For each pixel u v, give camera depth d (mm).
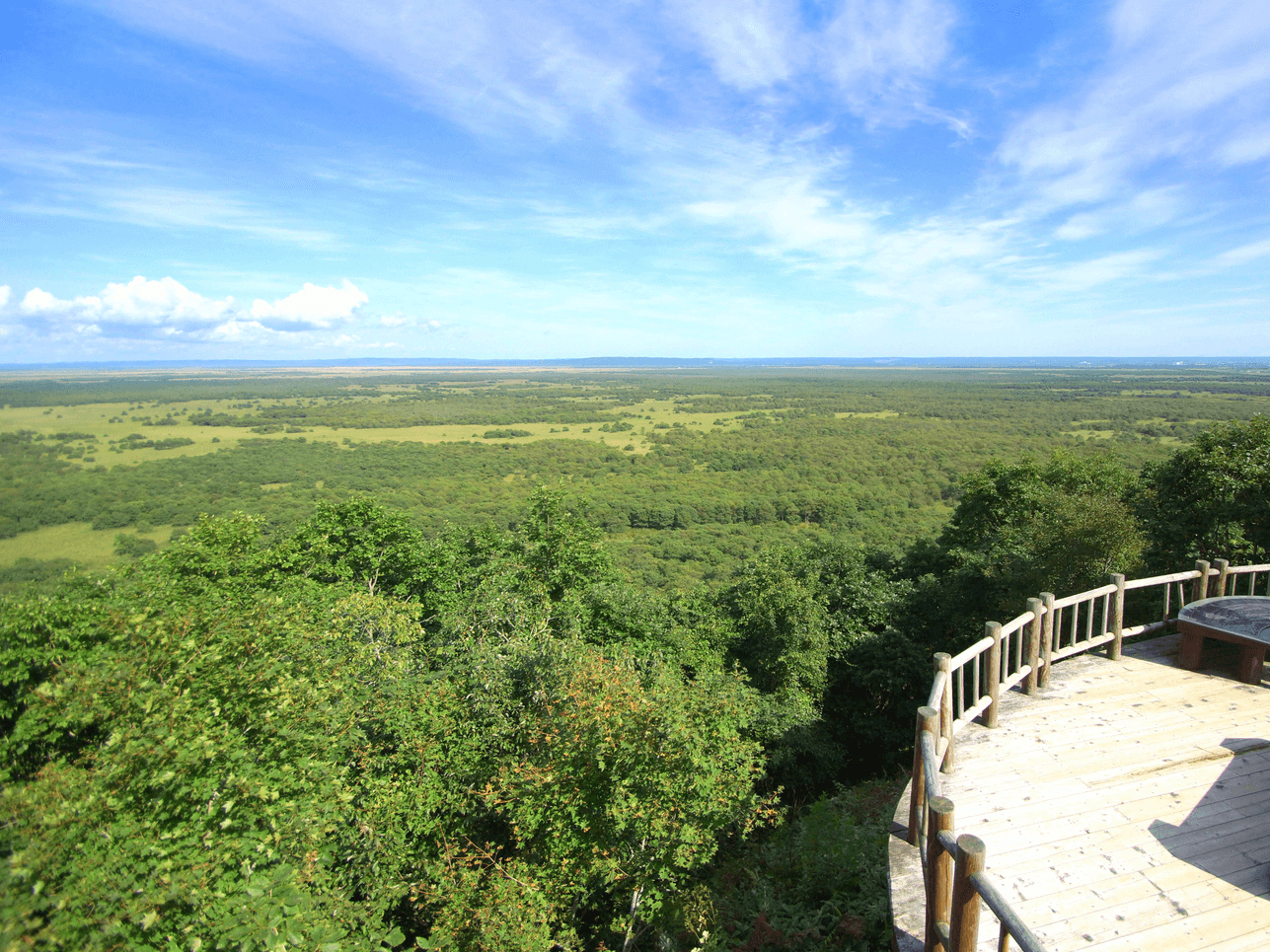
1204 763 5035
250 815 6844
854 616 20094
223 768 6969
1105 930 3529
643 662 13859
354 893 8977
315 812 7570
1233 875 3877
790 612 18266
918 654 17156
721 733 8672
